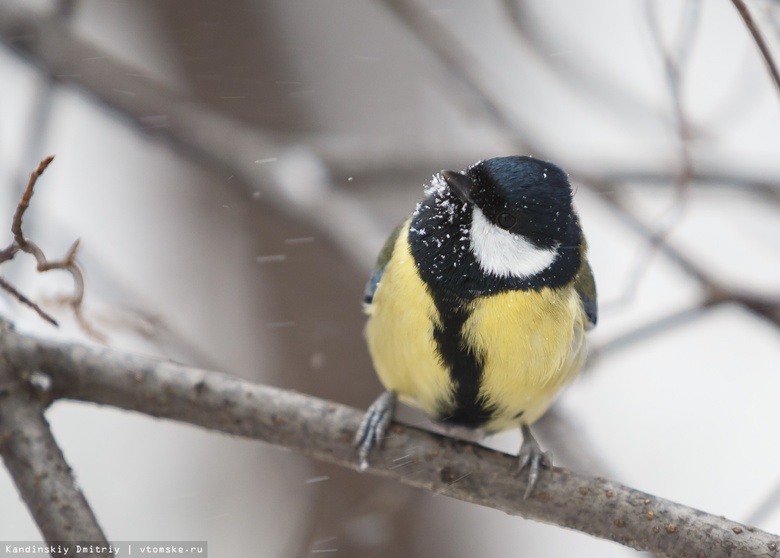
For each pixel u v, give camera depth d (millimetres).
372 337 6953
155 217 12422
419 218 6723
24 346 6020
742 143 12477
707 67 12297
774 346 12414
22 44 9398
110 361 6172
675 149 8602
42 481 5430
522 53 12258
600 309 8289
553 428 8688
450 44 10164
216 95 11922
